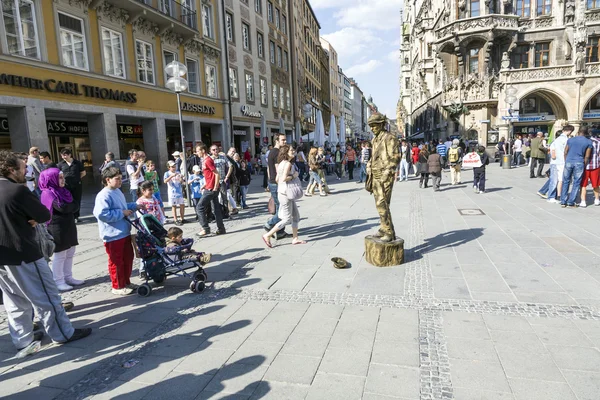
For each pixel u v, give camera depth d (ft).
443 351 10.44
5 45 38.40
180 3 66.54
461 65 101.04
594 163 29.19
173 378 9.93
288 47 121.80
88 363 10.98
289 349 10.95
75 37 47.01
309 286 15.69
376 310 13.15
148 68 59.98
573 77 89.51
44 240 14.55
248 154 77.82
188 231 28.19
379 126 17.46
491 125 97.30
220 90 80.43
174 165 30.83
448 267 17.04
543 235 21.62
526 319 12.01
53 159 56.29
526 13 97.55
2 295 11.69
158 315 13.85
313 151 42.47
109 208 15.51
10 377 10.47
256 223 29.89
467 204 33.22
